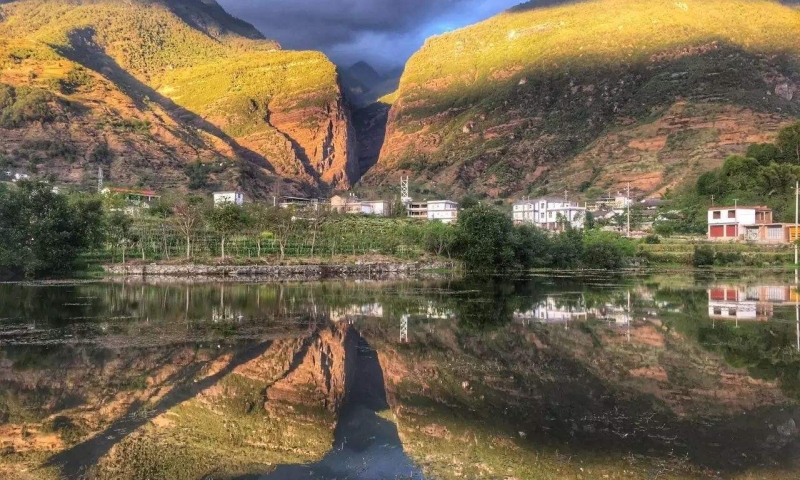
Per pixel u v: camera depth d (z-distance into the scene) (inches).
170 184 6692.9
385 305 1644.9
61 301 1691.7
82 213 2736.2
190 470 503.2
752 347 990.4
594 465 507.8
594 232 3900.1
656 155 7445.9
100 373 829.8
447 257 3314.5
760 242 3794.3
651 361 892.6
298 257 3157.0
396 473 494.3
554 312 1456.7
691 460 514.0
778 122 7116.1
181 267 2768.2
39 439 576.7
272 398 735.7
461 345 1048.2
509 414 652.1
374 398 733.3
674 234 4461.1
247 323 1304.1
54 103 7052.2
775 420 617.3
